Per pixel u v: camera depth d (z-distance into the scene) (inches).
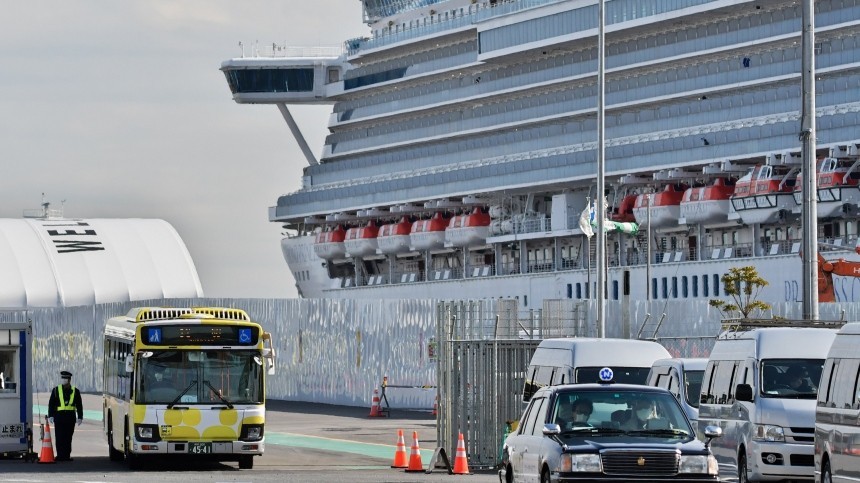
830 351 2076.8
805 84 2987.2
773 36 7765.8
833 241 7765.8
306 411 5255.9
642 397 1996.8
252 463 3056.1
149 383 2928.2
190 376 2942.9
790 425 2314.2
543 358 2869.1
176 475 2797.7
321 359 5748.0
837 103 7573.8
